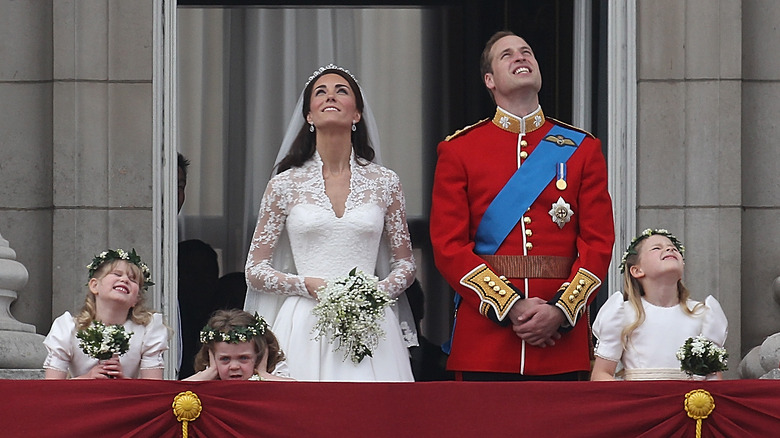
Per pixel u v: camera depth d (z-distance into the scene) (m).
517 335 23.59
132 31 29.97
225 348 23.45
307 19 33.94
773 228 30.31
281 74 33.78
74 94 29.77
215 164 33.41
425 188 33.84
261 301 25.67
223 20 33.75
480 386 20.75
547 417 20.66
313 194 25.47
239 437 20.59
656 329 24.44
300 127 26.20
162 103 30.16
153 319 24.69
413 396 20.72
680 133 30.16
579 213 24.42
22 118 30.08
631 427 20.66
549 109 32.75
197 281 32.88
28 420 20.53
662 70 30.22
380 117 34.00
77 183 29.67
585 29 31.56
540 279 23.94
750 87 30.59
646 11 30.28
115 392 20.64
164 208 30.03
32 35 30.25
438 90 34.06
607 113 30.70
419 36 34.16
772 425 20.61
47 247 29.81
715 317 24.64
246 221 33.28
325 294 23.69
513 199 24.22
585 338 24.02
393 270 25.77
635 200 30.05
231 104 33.59
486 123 25.02
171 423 20.62
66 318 24.36
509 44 24.92
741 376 28.97
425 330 33.00
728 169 30.02
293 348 24.77
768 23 30.67
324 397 20.69
